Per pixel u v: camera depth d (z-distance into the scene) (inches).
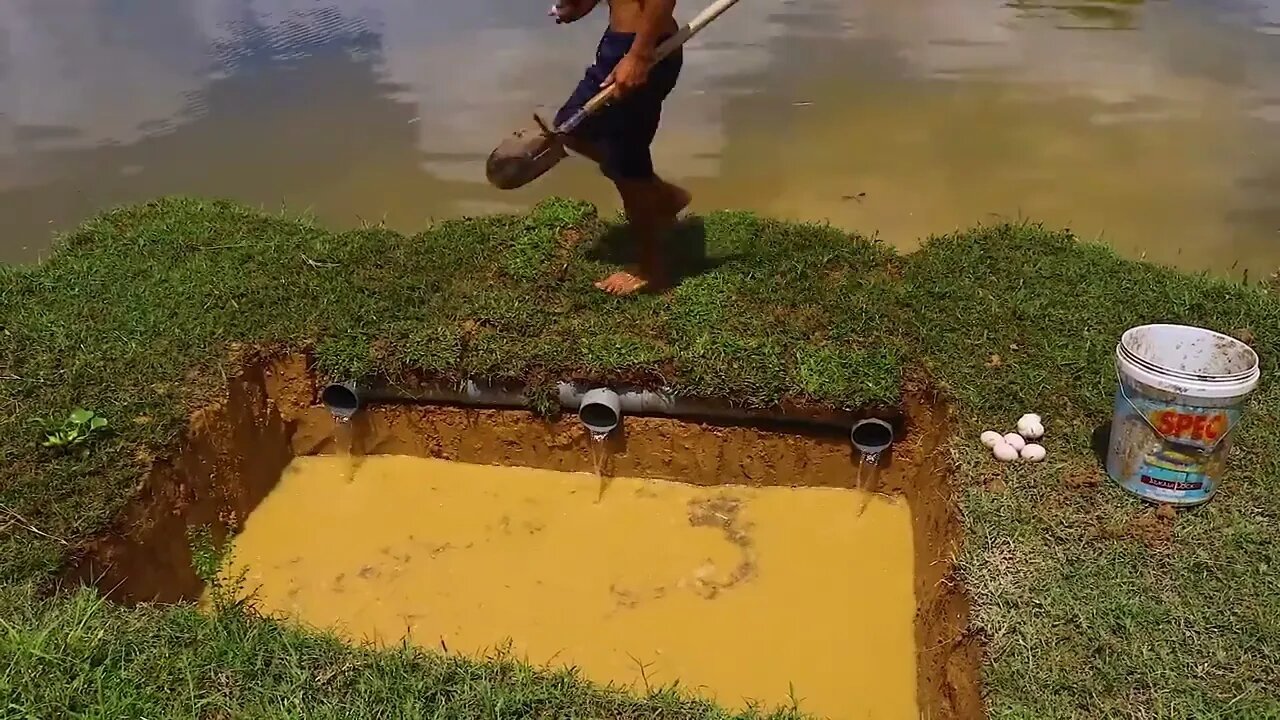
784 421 195.0
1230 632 135.0
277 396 205.0
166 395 184.7
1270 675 129.2
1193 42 402.3
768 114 337.7
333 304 210.2
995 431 173.6
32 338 198.2
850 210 278.4
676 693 133.6
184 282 217.9
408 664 133.6
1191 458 150.6
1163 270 221.0
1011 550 149.3
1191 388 144.9
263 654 134.2
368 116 336.2
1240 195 288.4
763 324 201.6
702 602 173.2
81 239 238.1
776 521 191.3
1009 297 209.5
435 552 185.2
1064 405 179.3
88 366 190.4
